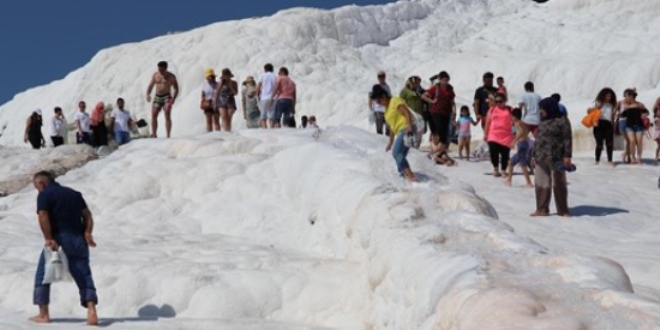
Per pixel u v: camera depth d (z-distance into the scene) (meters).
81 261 12.59
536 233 17.17
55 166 24.22
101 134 29.48
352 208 14.62
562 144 18.44
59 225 12.55
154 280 13.80
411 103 24.66
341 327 12.29
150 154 21.59
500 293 7.02
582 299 7.07
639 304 6.70
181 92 67.00
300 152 19.41
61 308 13.67
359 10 74.94
